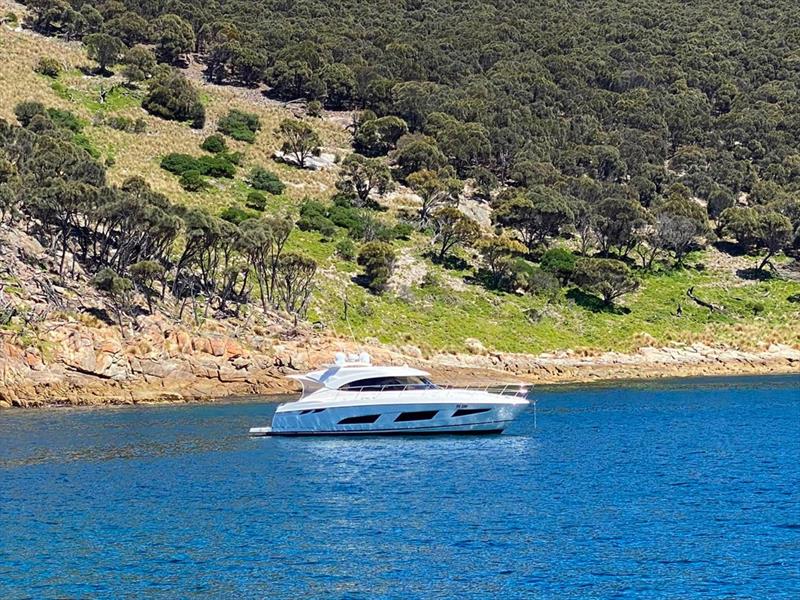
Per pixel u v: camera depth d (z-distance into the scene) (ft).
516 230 463.01
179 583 98.89
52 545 112.27
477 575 100.42
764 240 470.80
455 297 377.50
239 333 298.76
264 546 111.45
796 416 227.40
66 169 344.90
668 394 289.33
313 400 195.62
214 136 487.61
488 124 572.51
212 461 166.50
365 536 115.14
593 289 403.34
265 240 321.32
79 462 165.37
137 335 277.85
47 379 256.11
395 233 424.46
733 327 397.60
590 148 570.46
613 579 98.68
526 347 354.13
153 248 315.78
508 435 196.44
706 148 617.62
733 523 118.73
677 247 456.86
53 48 563.07
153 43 629.51
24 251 294.25
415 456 170.71
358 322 338.54
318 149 508.53
